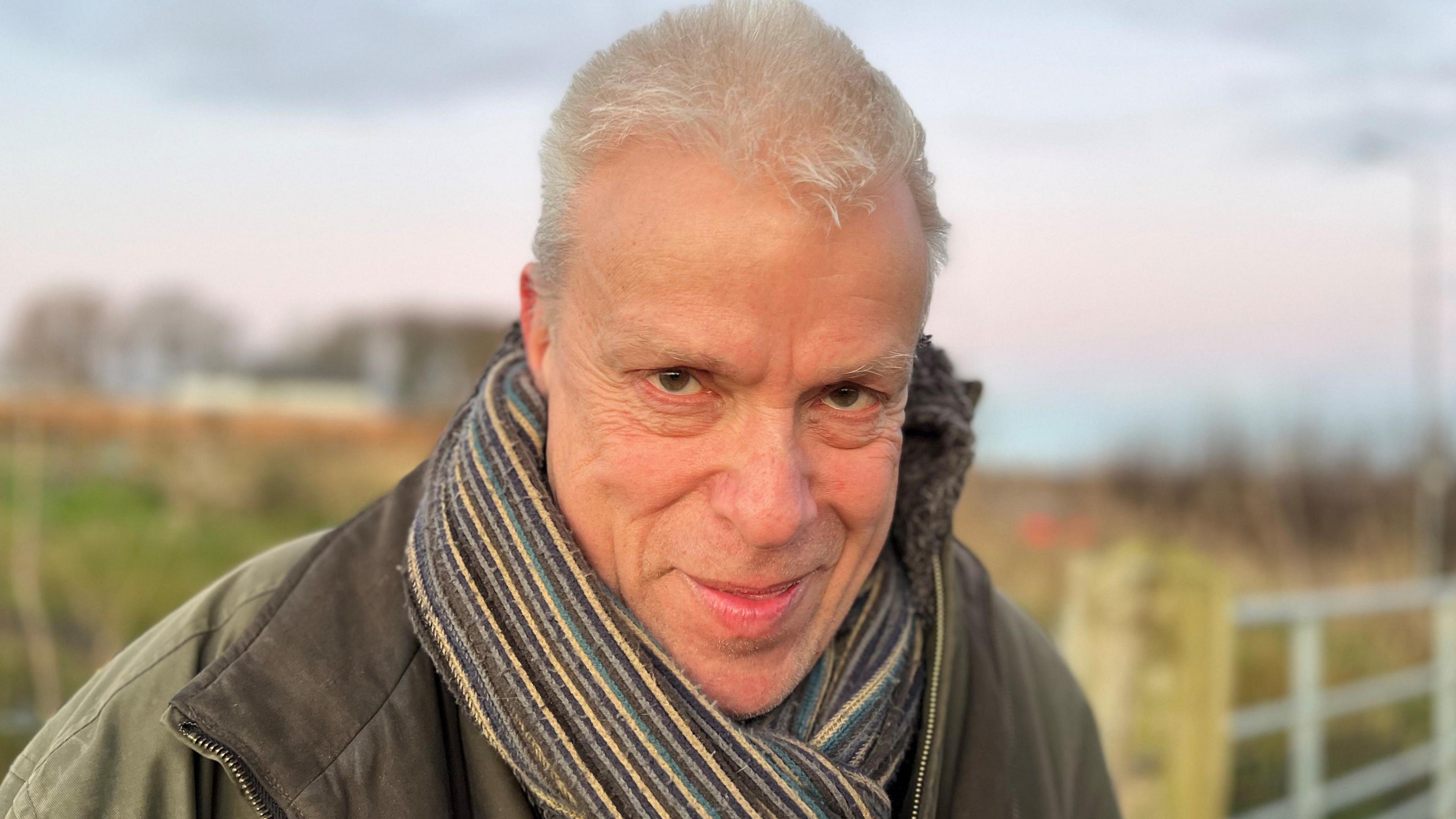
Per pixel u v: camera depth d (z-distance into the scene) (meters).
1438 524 10.06
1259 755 5.63
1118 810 1.57
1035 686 1.52
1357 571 9.27
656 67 0.98
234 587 1.21
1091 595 3.05
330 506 7.01
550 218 1.07
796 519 1.00
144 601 4.28
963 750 1.33
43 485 4.11
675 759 1.04
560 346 1.10
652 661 1.07
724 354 0.95
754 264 0.93
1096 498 11.71
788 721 1.16
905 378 1.07
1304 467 10.88
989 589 1.53
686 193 0.94
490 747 1.10
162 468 5.76
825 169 0.92
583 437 1.07
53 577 3.97
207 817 1.04
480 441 1.17
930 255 1.08
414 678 1.10
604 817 1.02
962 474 1.33
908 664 1.31
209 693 1.00
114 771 1.03
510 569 1.08
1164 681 2.91
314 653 1.08
